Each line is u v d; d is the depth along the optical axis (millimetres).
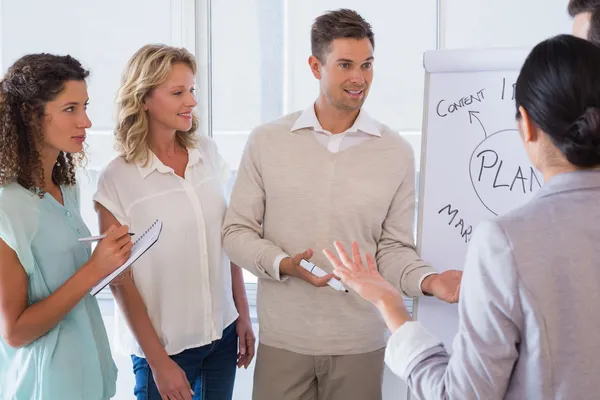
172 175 1884
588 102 909
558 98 921
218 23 2541
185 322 1893
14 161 1503
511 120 1854
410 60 2475
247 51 2545
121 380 2576
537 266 927
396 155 1880
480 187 1881
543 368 929
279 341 1885
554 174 986
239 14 2525
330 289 1834
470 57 1872
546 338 924
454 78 1902
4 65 2613
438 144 1910
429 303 1895
